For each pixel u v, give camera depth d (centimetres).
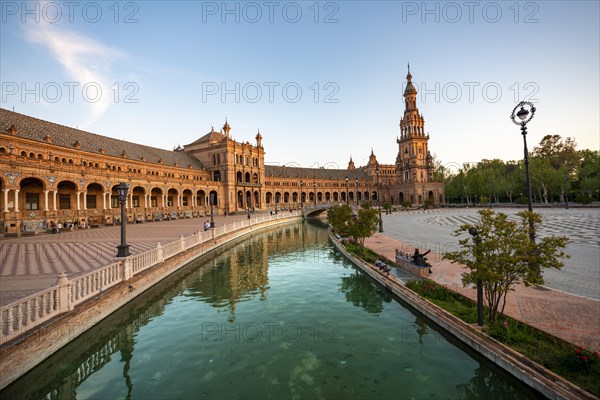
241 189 8444
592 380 620
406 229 3672
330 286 1641
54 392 783
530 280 803
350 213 3312
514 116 1362
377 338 1007
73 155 4731
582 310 997
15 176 3284
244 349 962
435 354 893
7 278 1333
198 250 2355
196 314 1276
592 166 8106
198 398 722
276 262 2291
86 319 1003
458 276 1489
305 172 11856
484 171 10975
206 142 8831
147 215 5103
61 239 2711
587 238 2392
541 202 8788
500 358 757
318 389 742
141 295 1413
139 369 866
